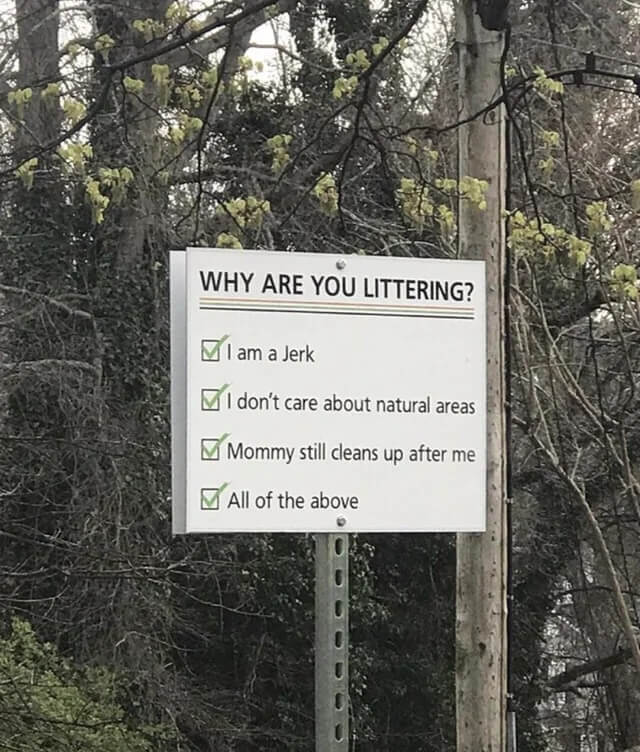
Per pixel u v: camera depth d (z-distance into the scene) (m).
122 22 11.62
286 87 13.61
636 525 15.20
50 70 11.51
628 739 16.86
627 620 11.12
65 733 9.94
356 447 3.86
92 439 11.08
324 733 3.78
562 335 11.79
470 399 3.99
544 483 15.45
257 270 3.81
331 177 7.77
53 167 9.97
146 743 10.95
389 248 10.60
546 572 16.28
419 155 10.01
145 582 11.45
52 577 11.23
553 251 7.30
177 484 3.77
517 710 15.66
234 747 13.59
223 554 12.66
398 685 14.98
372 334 3.91
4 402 11.88
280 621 13.66
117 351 12.72
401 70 12.30
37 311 11.80
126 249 13.01
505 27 5.69
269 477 3.78
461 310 4.00
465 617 5.46
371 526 3.85
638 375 12.28
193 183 12.25
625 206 9.82
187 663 13.83
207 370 3.75
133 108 9.56
